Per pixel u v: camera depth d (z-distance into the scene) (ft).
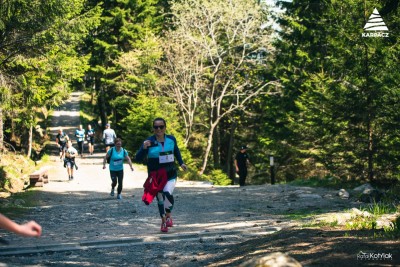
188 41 143.43
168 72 144.36
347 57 70.54
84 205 55.67
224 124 185.16
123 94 155.74
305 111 103.65
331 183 69.21
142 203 57.31
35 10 63.57
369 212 37.58
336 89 72.79
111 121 182.29
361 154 71.82
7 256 28.40
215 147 175.83
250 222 40.50
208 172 168.66
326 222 30.78
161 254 28.07
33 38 66.28
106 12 158.92
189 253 28.04
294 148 122.83
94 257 28.12
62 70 95.45
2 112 96.12
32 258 27.89
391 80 66.08
